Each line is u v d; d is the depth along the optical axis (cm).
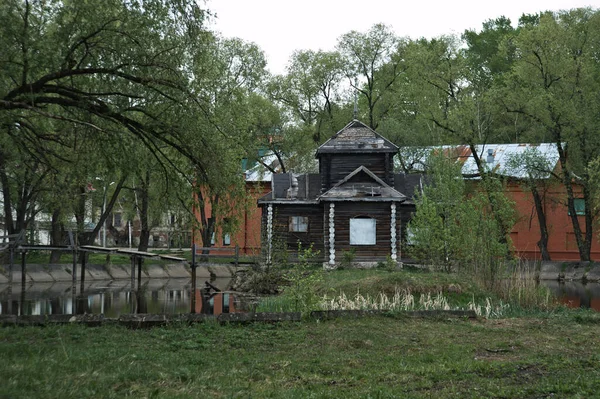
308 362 1201
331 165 4956
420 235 3116
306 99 6769
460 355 1283
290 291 1873
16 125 2166
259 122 5875
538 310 2205
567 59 4859
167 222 7112
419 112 6184
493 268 2497
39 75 1988
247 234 6369
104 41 1925
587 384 994
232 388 970
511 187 5962
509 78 5191
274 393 942
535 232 5959
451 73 5528
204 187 2272
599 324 1806
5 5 1838
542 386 992
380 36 6644
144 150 2248
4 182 4325
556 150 6059
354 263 4588
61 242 5081
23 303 2995
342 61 6675
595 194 4653
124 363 1116
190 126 2034
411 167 6166
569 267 4984
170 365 1133
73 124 2109
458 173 3316
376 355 1285
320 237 4962
